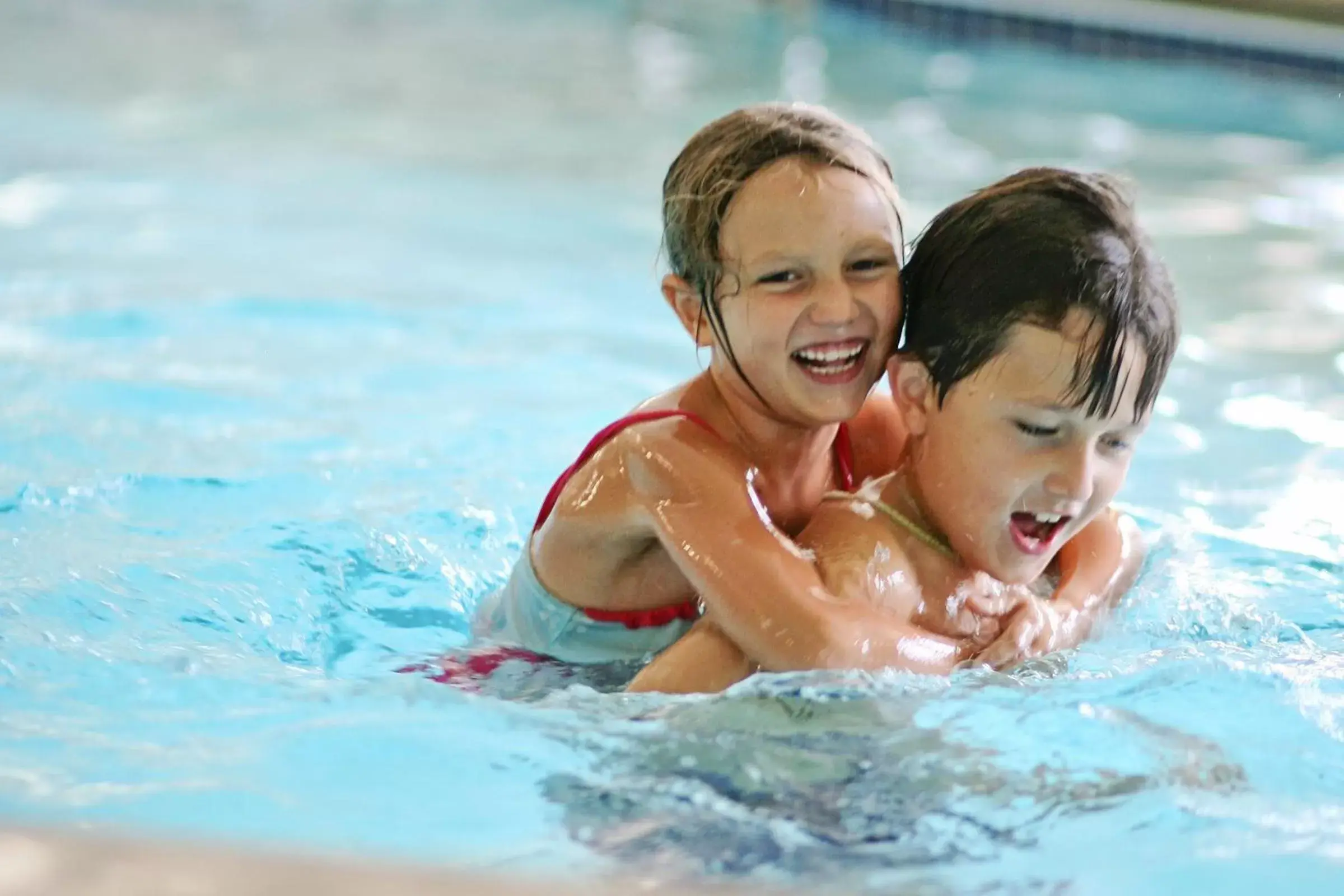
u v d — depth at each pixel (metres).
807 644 2.35
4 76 9.20
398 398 4.44
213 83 9.32
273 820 1.98
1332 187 7.26
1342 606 2.95
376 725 2.29
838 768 2.14
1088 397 2.33
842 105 8.91
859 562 2.49
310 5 12.02
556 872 1.85
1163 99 9.19
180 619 2.81
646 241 6.36
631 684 2.49
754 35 11.05
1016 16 10.03
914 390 2.53
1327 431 4.23
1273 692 2.41
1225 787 2.09
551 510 2.76
